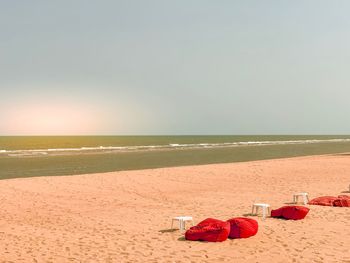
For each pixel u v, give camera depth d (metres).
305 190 18.70
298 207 12.07
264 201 15.83
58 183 20.97
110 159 41.09
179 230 10.94
